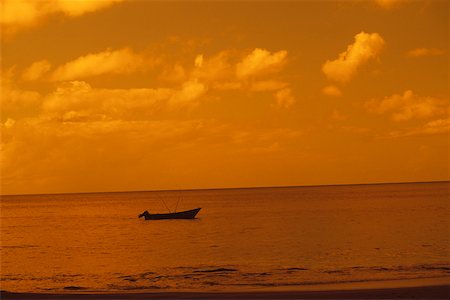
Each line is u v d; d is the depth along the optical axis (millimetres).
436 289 50125
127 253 99250
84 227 171750
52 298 49531
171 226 160375
